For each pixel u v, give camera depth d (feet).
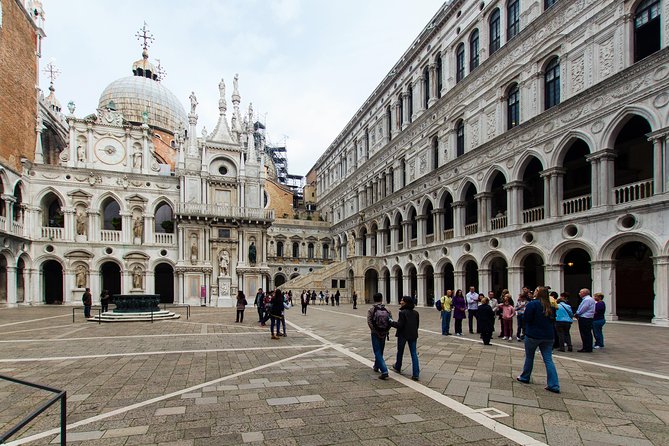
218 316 89.10
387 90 152.46
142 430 20.58
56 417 22.49
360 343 47.37
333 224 209.56
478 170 96.94
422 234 122.62
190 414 22.85
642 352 39.75
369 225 164.14
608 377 30.42
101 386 28.60
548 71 80.89
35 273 127.44
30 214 128.16
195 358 38.27
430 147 121.29
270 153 299.17
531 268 103.09
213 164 152.87
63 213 133.08
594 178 68.23
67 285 130.62
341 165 203.72
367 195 168.76
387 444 18.88
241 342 48.32
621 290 86.28
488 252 91.66
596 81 69.26
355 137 184.14
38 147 134.41
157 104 198.59
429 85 122.62
